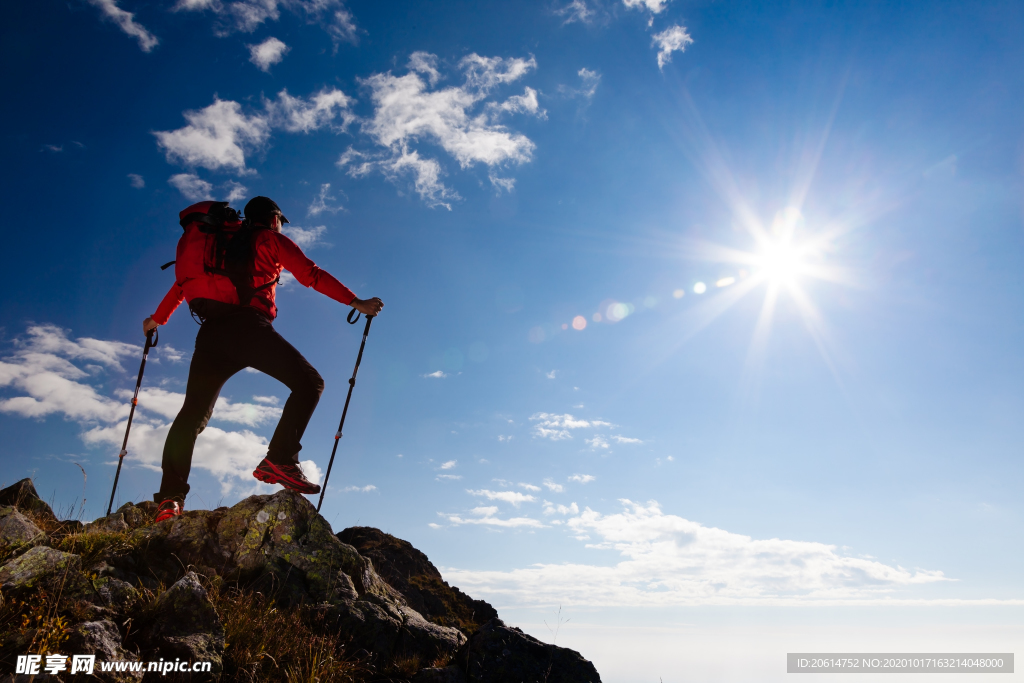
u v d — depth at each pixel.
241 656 3.92
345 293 5.68
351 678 4.25
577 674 4.64
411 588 6.91
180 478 5.45
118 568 4.42
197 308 5.39
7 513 4.72
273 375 5.46
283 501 5.39
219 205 5.55
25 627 3.42
